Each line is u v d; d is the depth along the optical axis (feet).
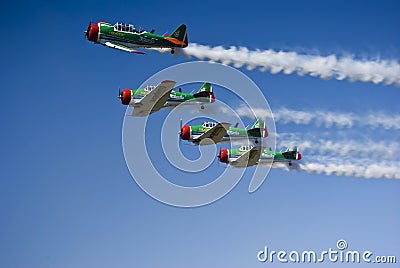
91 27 209.36
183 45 218.18
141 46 214.48
